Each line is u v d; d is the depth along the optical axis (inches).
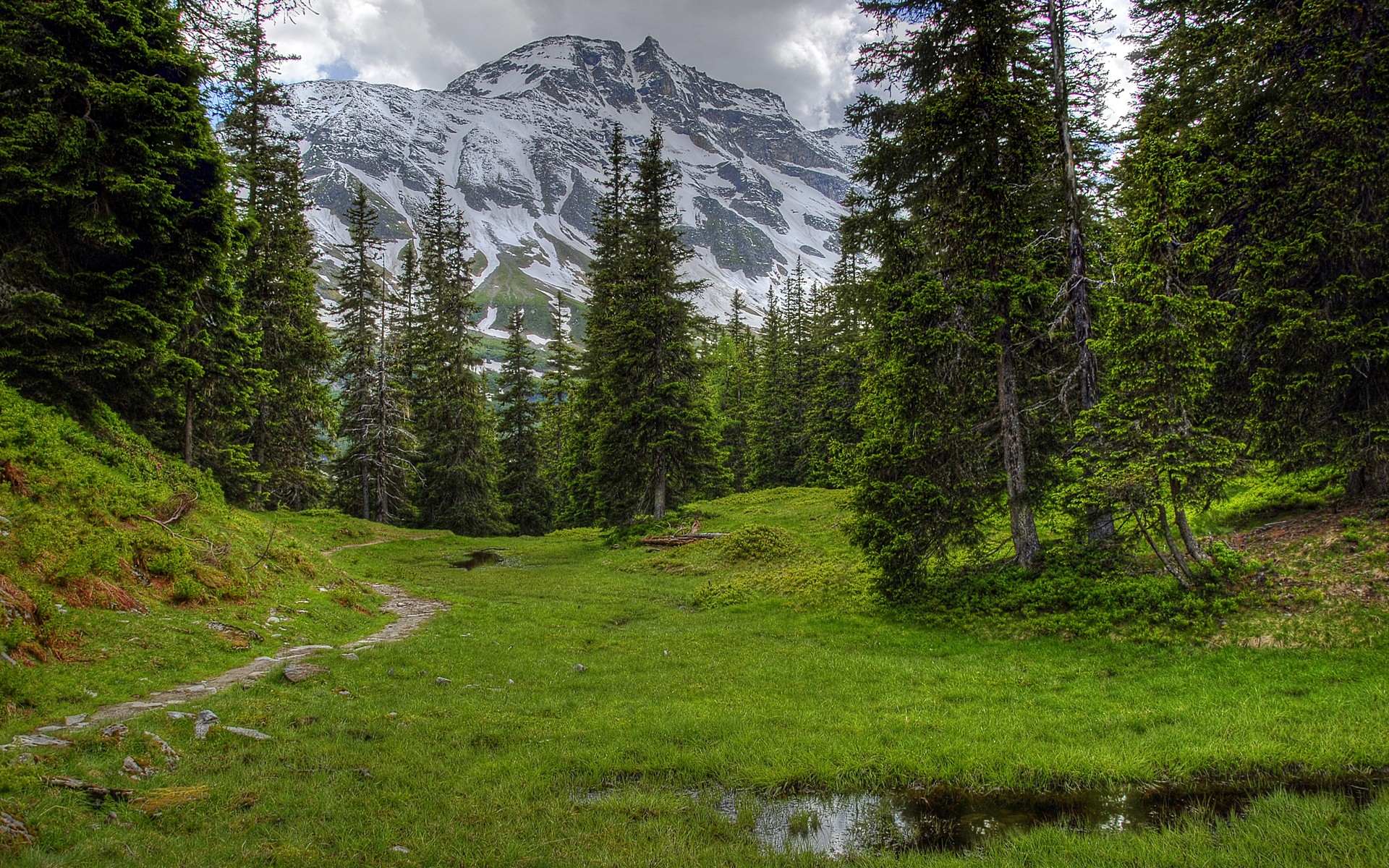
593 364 1637.6
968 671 498.3
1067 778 308.7
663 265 1385.3
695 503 1651.1
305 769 291.3
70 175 617.3
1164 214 554.9
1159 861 229.1
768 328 2507.4
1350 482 651.5
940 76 653.9
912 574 679.7
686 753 339.6
